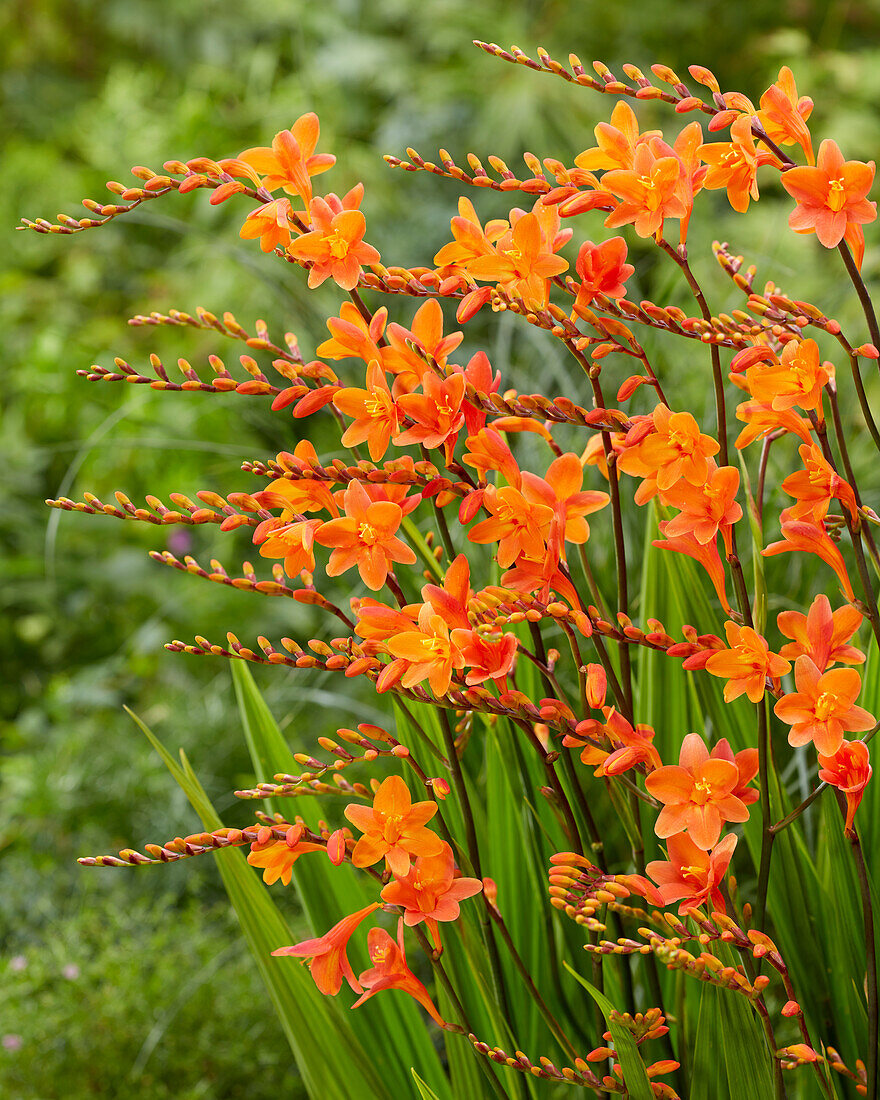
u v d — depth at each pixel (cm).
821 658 186
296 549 190
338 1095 205
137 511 190
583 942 207
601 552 276
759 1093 189
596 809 247
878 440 187
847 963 203
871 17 859
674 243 432
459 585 187
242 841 188
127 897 383
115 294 731
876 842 203
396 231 659
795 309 185
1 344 680
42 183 766
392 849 186
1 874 405
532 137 713
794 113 188
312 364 192
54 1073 287
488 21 803
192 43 905
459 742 201
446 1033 205
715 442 185
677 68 839
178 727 443
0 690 554
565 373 330
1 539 603
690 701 212
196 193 712
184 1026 296
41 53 940
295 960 205
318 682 314
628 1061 187
